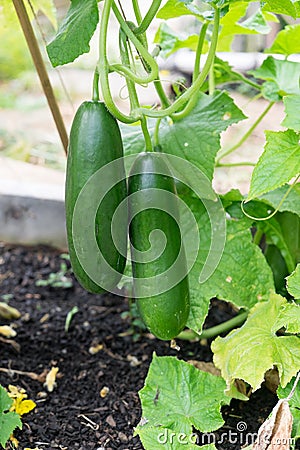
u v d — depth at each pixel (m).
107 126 0.88
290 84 1.21
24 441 1.05
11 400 1.03
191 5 0.99
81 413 1.11
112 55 2.49
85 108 0.89
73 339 1.28
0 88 2.93
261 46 2.02
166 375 1.03
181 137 1.06
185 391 1.02
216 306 1.34
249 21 1.19
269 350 0.96
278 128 2.13
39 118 2.57
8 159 2.12
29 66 2.91
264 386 1.13
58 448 1.05
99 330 1.30
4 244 1.63
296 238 1.16
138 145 1.07
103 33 0.87
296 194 1.13
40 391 1.15
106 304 1.38
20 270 1.51
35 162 2.16
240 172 1.90
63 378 1.18
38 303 1.39
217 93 1.11
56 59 0.90
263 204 1.13
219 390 1.02
